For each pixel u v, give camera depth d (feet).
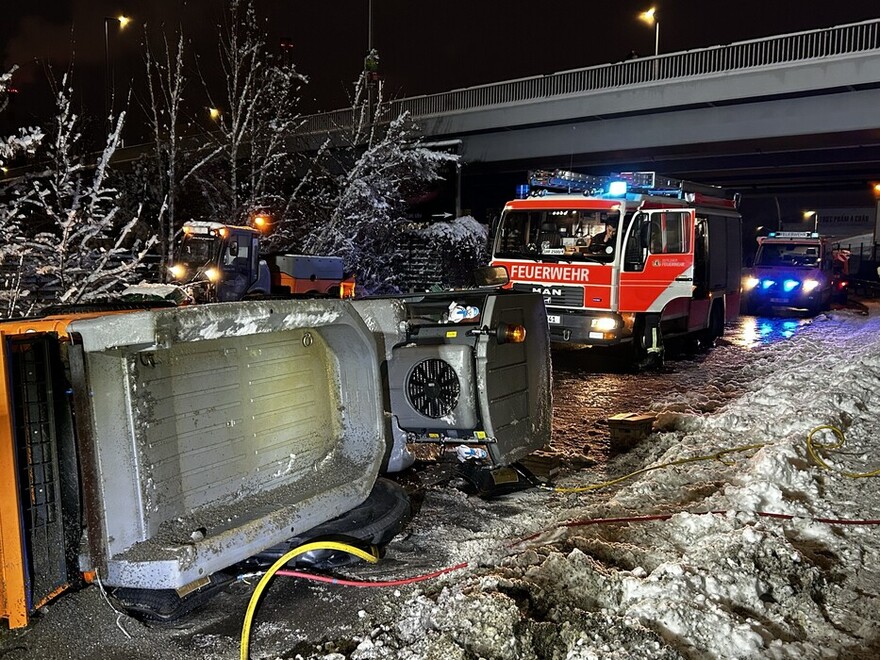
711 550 14.20
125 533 11.68
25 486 10.74
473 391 17.62
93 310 16.69
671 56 91.97
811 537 15.97
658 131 97.25
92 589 12.74
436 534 17.17
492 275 24.94
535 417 19.72
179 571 11.22
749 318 80.84
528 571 13.85
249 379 14.19
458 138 115.34
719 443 24.39
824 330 64.54
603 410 33.30
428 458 19.81
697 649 11.34
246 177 76.33
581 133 103.96
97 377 11.35
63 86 40.47
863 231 219.20
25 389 10.74
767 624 12.35
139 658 11.66
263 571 14.19
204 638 12.32
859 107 83.15
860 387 30.22
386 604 13.48
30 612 10.74
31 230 35.14
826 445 22.99
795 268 82.43
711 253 53.72
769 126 89.20
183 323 11.47
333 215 75.61
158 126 66.49
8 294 27.78
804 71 82.17
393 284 83.20
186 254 51.03
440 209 121.49
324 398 16.17
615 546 15.10
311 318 14.34
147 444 12.03
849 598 13.35
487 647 11.07
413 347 18.08
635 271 42.70
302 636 12.40
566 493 20.56
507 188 148.56
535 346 19.84
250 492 14.08
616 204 42.19
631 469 23.20
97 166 32.94
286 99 75.05
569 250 43.68
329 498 14.38
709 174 131.85
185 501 12.75
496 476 20.20
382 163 78.18
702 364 47.80
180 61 61.77
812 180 141.38
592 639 11.20
